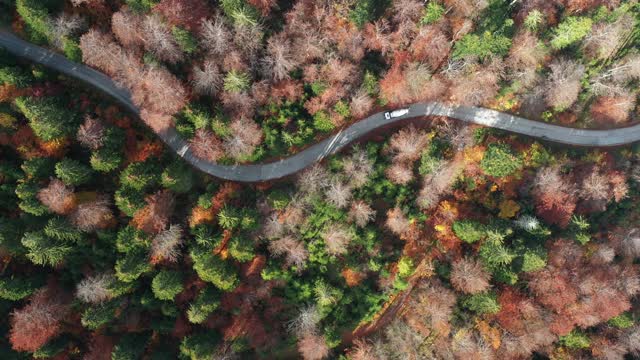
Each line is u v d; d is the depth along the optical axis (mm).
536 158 77188
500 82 77125
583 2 77062
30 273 67125
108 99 74188
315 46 68875
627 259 76125
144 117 69188
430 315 71500
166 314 68375
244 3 65438
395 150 75250
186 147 75312
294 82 71875
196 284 70188
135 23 63625
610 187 77062
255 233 71188
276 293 73312
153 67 64812
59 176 62344
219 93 69062
